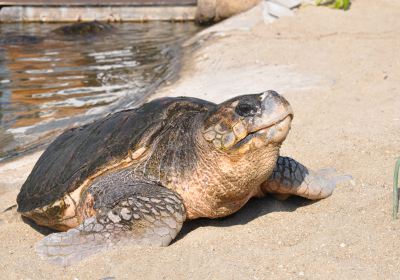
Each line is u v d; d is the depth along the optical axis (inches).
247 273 69.4
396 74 147.3
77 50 218.5
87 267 71.9
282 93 138.0
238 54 181.8
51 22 281.6
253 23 225.9
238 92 142.8
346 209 84.0
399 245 73.5
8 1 281.0
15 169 116.9
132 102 149.3
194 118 80.4
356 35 195.0
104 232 75.0
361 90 136.7
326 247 73.8
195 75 167.8
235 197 78.2
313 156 103.0
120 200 77.0
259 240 77.0
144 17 282.4
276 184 84.4
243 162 74.2
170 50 212.1
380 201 84.7
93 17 281.6
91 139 87.0
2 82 175.5
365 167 96.9
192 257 73.1
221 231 79.6
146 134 81.5
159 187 79.3
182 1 282.8
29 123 141.3
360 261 70.8
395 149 102.5
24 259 75.2
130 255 73.2
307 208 86.5
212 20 267.3
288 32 205.6
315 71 155.9
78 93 162.9
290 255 72.4
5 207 99.7
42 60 203.2
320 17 219.9
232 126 73.3
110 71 185.6
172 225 76.4
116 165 81.4
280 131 72.6
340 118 119.5
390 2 243.4
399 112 119.8
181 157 79.0
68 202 83.6
